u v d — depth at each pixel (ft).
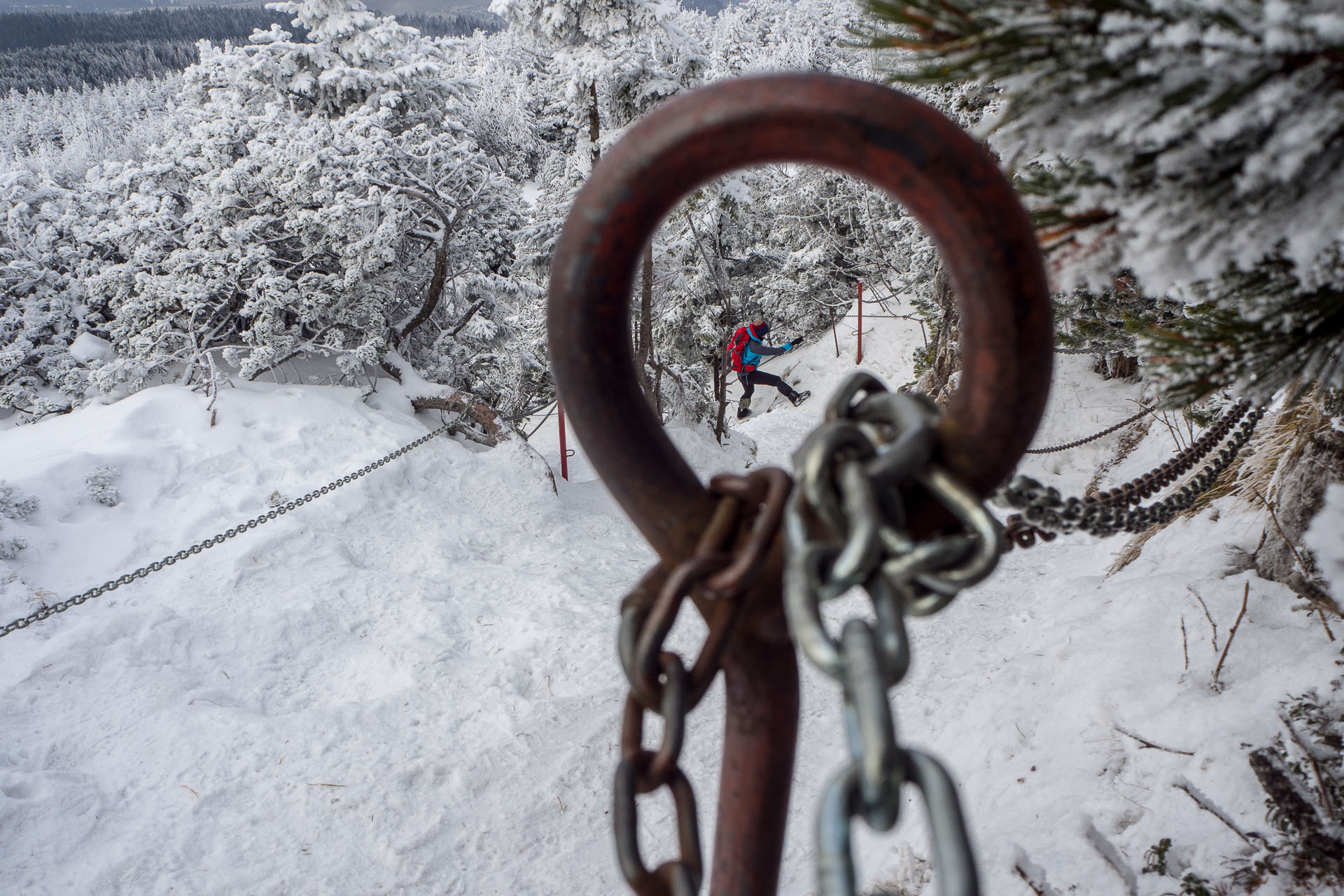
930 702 15.43
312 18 38.22
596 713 17.39
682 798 1.62
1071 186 3.61
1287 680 9.34
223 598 21.25
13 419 32.24
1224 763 8.58
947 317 29.01
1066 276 3.91
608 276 1.78
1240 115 2.75
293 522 24.71
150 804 14.76
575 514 28.96
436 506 27.40
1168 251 3.31
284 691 18.79
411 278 35.29
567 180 40.60
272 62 36.65
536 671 19.22
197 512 24.70
